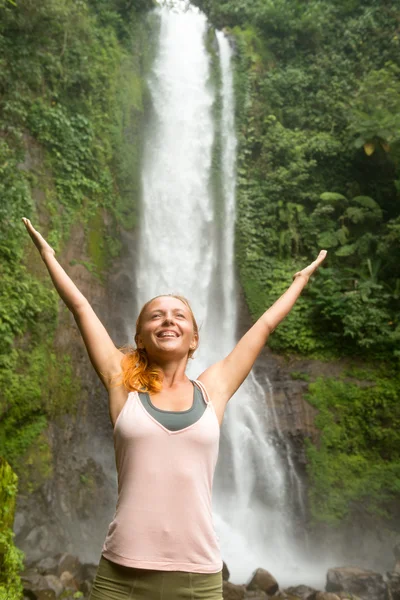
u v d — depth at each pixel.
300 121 19.89
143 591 2.14
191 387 2.49
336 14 21.47
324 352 16.08
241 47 20.70
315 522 13.57
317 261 2.84
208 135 19.42
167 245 17.28
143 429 2.26
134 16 19.25
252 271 17.83
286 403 15.27
